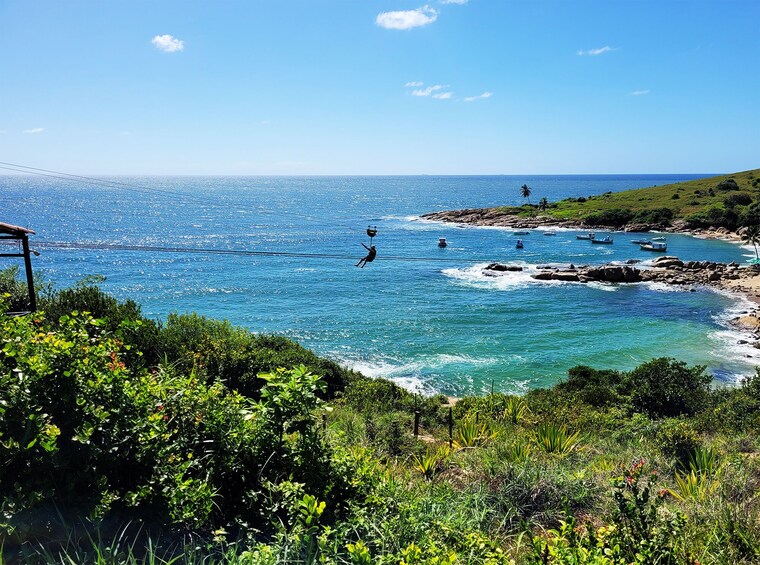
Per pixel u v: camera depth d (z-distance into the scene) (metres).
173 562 3.93
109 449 4.32
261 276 67.81
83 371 4.54
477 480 7.19
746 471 7.55
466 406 18.31
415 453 10.02
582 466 8.28
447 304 52.44
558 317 47.25
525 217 123.50
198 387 5.98
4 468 3.68
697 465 8.11
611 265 67.44
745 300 52.31
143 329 16.53
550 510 6.21
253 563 3.61
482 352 38.34
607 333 42.47
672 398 18.00
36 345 4.44
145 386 5.38
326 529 4.12
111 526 4.14
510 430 12.59
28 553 3.46
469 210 137.50
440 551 4.06
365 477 5.96
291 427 5.71
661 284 60.31
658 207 118.00
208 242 94.31
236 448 5.40
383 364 35.91
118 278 65.56
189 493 4.38
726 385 30.69
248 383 16.69
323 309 50.97
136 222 122.50
